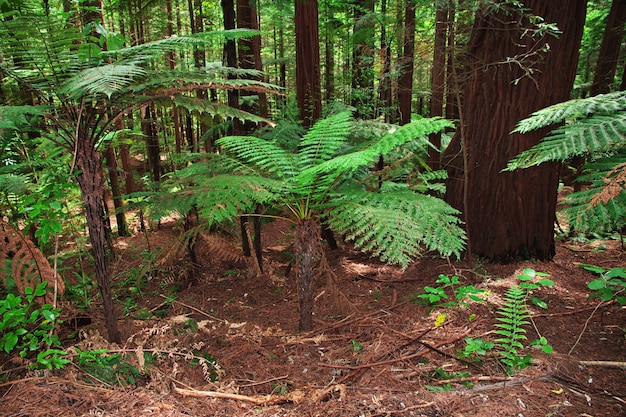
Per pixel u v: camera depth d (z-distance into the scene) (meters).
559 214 3.34
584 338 2.75
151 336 3.02
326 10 7.14
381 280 4.16
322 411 2.13
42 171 3.80
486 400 2.14
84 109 2.46
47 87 2.38
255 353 2.89
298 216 2.95
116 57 2.66
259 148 3.06
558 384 2.27
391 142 2.50
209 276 4.69
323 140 3.05
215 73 2.73
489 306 3.23
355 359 2.74
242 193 2.37
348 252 5.18
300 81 5.05
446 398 2.17
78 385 2.20
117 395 2.15
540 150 2.79
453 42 4.21
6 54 2.30
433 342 2.84
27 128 2.42
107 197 6.62
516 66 3.77
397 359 2.63
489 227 4.09
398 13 5.55
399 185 3.76
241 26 5.60
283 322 3.46
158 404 2.09
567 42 3.70
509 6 3.70
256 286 4.35
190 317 3.59
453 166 4.34
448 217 2.63
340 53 10.49
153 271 4.70
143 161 10.34
